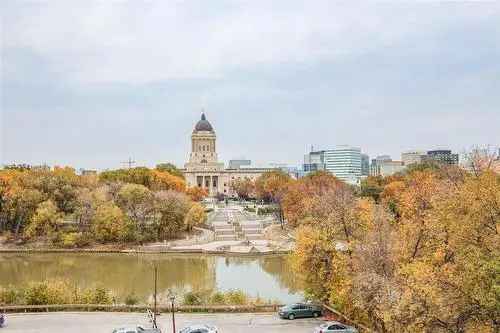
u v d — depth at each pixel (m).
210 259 161.50
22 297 84.38
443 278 51.88
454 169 110.12
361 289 61.72
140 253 171.50
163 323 72.50
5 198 186.50
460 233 55.31
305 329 68.62
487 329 50.19
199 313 78.25
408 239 67.56
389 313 53.81
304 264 76.38
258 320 74.00
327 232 76.69
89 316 76.56
